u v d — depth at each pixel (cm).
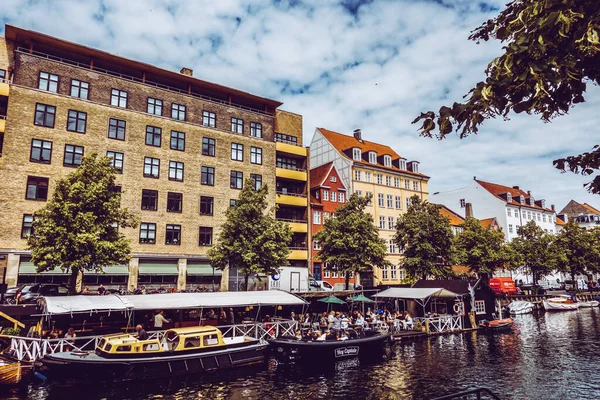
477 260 4834
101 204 2417
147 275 3484
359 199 3922
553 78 298
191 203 3847
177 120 3894
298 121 5081
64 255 2255
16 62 3164
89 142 3384
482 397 1705
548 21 292
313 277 4428
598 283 7700
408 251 4122
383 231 5494
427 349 2739
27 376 1827
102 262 2383
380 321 3145
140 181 3594
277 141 4831
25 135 3102
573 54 312
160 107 3856
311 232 4675
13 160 3030
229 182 4134
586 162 443
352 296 3644
